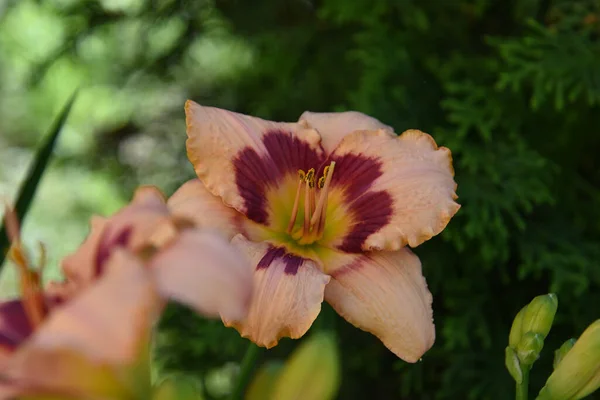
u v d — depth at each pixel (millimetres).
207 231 480
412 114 844
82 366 467
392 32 875
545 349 783
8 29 1537
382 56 850
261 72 990
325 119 653
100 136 1237
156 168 1152
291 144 639
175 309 853
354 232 617
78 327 437
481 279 814
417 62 875
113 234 495
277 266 597
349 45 925
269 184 630
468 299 807
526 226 817
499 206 796
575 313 792
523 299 825
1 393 463
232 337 819
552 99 830
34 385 463
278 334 584
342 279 606
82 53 1188
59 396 466
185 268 471
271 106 938
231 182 620
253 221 624
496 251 782
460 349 802
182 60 1060
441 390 795
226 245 478
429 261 809
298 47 954
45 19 1532
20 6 1461
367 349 848
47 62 1099
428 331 595
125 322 443
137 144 1202
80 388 467
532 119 837
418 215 612
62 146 1416
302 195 634
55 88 1525
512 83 820
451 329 784
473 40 890
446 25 882
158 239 487
